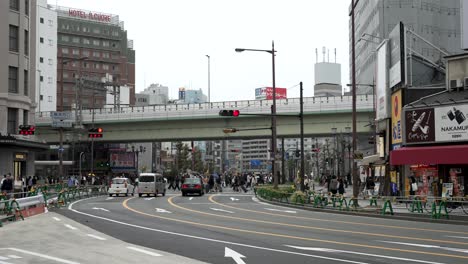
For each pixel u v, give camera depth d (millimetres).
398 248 14117
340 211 28250
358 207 29188
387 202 28484
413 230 19312
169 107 64625
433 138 32125
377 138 46438
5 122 44844
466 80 33000
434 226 21172
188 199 42688
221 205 34469
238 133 62312
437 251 13562
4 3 45406
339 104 56625
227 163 144000
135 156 100438
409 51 38875
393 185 38156
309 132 59125
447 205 27094
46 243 15227
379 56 42781
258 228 19547
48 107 125188
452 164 31688
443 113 31766
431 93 35656
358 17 110375
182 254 12922
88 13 156625
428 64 38562
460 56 33531
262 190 42156
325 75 158750
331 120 58188
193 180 49844
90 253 13125
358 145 86188
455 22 96312
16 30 47062
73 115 69500
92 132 50344
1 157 44500
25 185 43156
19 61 46875
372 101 55562
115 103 109812
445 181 31953
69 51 151625
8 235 17359
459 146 29938
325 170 100250
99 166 93062
